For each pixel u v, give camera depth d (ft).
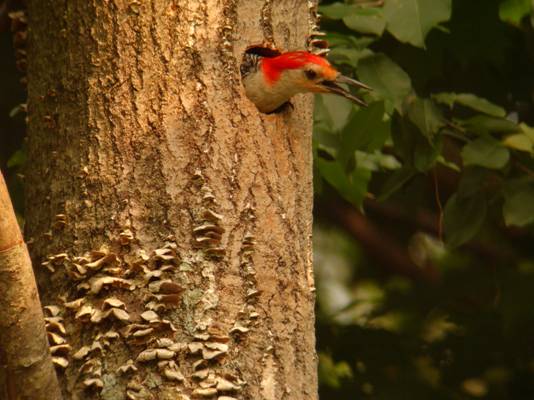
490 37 47.39
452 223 41.29
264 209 29.96
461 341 52.80
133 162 29.55
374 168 42.75
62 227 29.53
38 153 30.96
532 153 41.60
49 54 31.55
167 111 29.99
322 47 35.04
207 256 28.76
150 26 30.63
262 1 32.24
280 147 30.99
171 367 27.53
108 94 30.25
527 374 52.65
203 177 29.50
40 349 25.04
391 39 45.50
